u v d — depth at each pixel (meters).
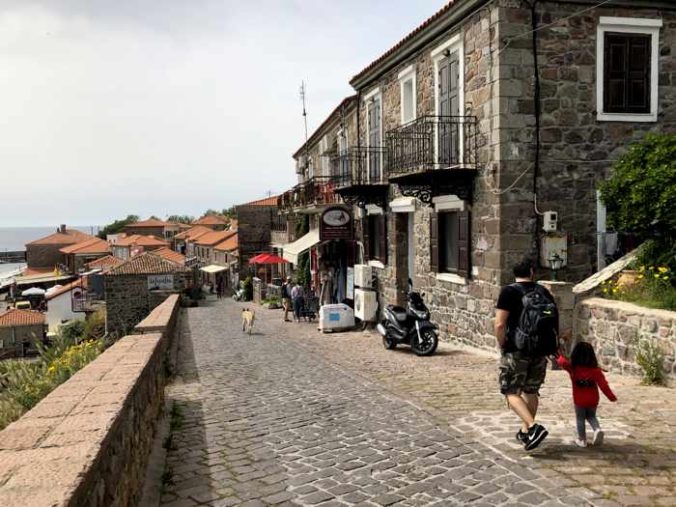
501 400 7.22
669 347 7.57
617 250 11.24
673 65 11.54
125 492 3.73
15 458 2.73
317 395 8.03
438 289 13.80
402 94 15.68
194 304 38.50
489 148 11.19
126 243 77.38
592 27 11.13
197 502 4.40
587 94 11.19
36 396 7.94
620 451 5.11
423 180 12.46
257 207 52.00
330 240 21.02
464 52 12.08
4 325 43.53
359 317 17.53
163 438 5.91
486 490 4.40
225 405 7.59
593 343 9.15
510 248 10.95
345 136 21.91
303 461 5.25
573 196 11.19
